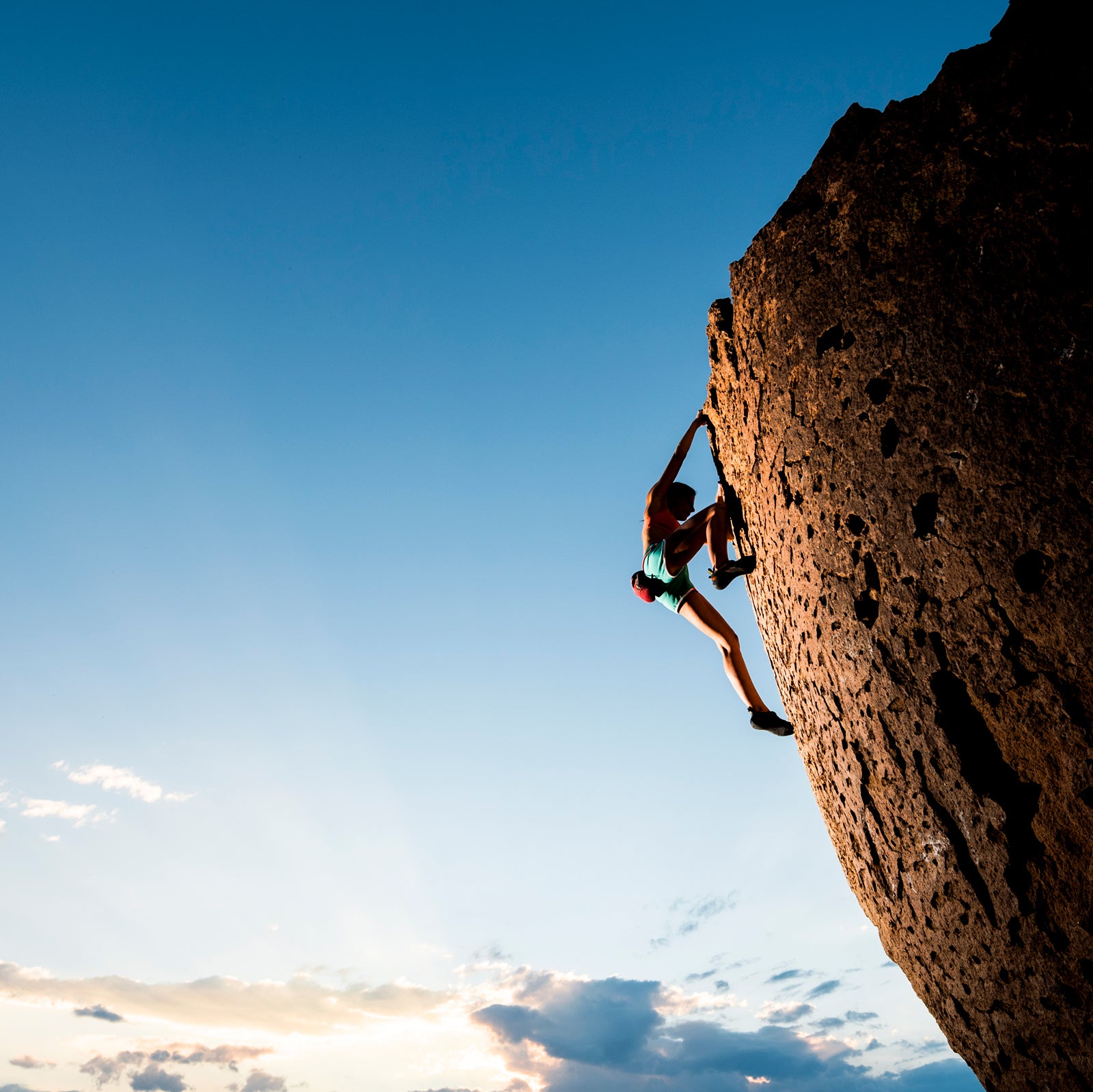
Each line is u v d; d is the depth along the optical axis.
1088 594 3.40
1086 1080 3.81
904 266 3.94
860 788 4.90
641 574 6.16
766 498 5.16
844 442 4.35
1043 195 3.47
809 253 4.43
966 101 3.72
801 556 4.87
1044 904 3.80
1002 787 3.94
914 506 4.01
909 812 4.51
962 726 4.05
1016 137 3.55
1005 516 3.63
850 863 5.41
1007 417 3.59
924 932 4.67
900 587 4.18
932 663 4.09
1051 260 3.45
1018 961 4.00
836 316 4.29
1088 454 3.36
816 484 4.60
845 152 4.25
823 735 5.22
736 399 5.34
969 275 3.70
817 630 4.88
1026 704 3.71
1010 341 3.57
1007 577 3.67
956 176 3.74
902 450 4.03
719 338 5.38
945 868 4.34
